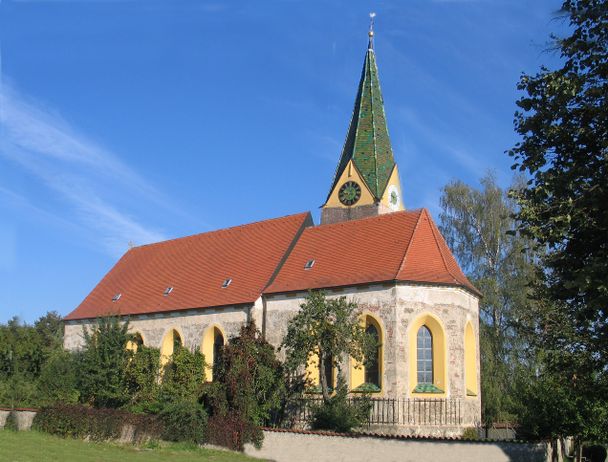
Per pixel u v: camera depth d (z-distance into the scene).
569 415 28.09
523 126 22.34
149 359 37.91
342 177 52.41
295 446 28.47
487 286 48.22
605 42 20.77
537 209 21.27
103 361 38.91
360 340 33.88
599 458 38.06
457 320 37.19
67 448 29.23
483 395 42.84
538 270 27.50
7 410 37.66
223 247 50.12
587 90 20.89
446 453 25.70
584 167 20.83
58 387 41.03
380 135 53.03
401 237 39.69
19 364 47.38
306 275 41.44
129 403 36.44
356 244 41.47
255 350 33.38
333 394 36.91
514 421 40.88
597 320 21.56
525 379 35.22
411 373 35.91
